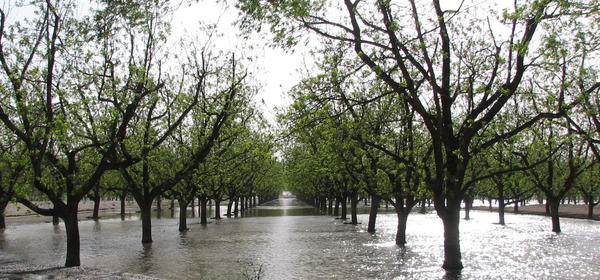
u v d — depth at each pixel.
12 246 28.92
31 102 19.36
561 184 50.81
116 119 21.25
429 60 17.25
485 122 17.67
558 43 15.98
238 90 29.55
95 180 20.02
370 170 26.55
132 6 14.24
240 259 22.62
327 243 29.16
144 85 23.23
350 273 18.67
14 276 17.14
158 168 30.78
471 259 22.22
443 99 18.33
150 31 22.41
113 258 23.09
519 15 15.34
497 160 34.97
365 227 42.56
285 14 15.54
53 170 19.59
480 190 65.12
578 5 14.81
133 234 36.75
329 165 28.05
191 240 31.67
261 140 36.66
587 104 20.19
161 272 19.14
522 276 17.80
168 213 75.69
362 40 17.48
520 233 36.44
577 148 35.56
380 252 24.64
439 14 17.25
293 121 18.70
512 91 17.31
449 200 18.80
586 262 21.25
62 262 21.83
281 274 18.64
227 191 64.69
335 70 17.98
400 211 28.34
